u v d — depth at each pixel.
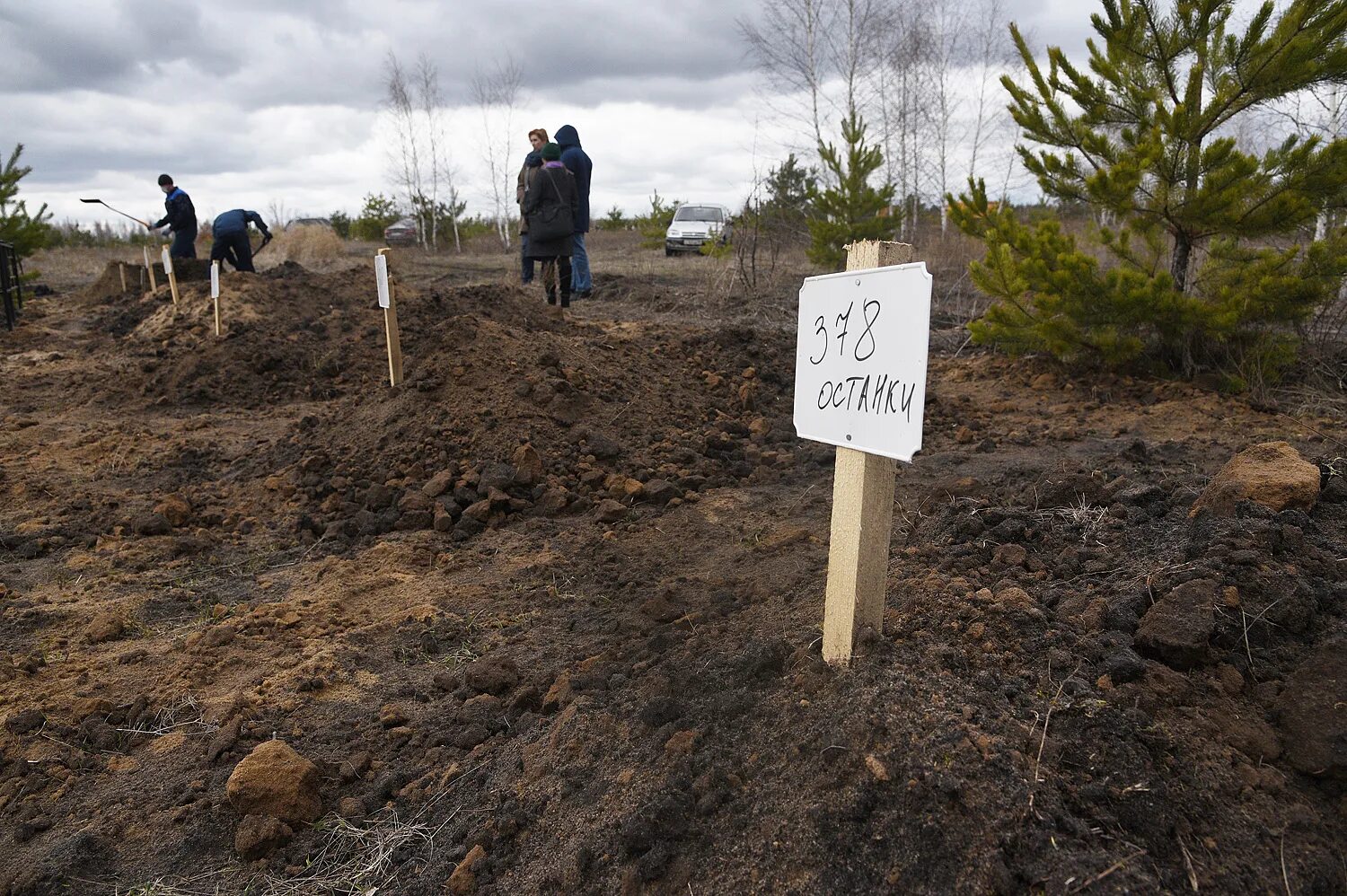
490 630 3.42
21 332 10.59
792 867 1.81
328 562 4.13
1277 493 2.97
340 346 8.34
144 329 10.22
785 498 4.57
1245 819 1.79
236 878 2.22
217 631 3.40
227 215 12.45
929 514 3.75
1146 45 6.39
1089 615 2.45
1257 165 5.91
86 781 2.59
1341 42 5.83
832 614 2.33
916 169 21.50
